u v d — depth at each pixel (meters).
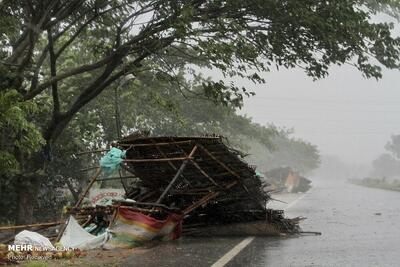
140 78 18.78
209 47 12.20
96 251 9.63
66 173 19.06
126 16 14.95
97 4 13.48
